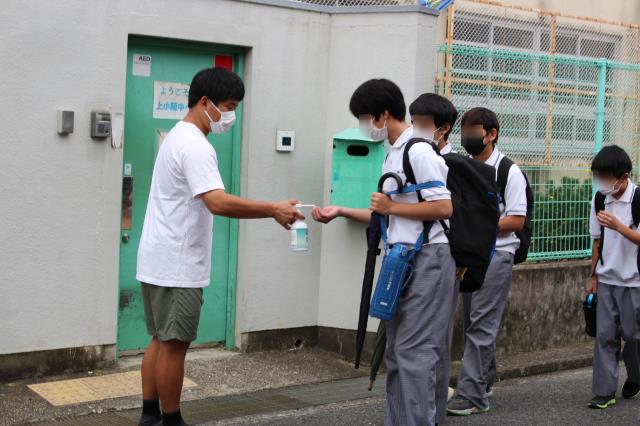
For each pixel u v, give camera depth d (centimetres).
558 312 799
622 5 1074
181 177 459
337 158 679
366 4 766
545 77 805
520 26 952
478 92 756
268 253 691
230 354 684
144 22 615
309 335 719
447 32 880
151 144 645
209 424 539
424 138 472
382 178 469
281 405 586
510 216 573
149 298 476
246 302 684
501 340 758
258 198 682
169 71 650
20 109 571
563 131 826
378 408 589
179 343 469
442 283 469
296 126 697
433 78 697
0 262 570
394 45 683
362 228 693
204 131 477
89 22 593
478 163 492
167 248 460
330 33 707
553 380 710
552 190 821
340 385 643
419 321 466
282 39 683
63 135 588
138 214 642
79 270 602
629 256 593
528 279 773
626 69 871
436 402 501
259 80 675
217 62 674
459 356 725
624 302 600
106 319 617
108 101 605
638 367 629
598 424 572
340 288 707
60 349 599
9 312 577
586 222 848
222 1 650
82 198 599
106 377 604
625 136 883
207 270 473
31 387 577
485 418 577
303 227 481
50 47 579
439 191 455
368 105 474
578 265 815
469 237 478
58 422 525
